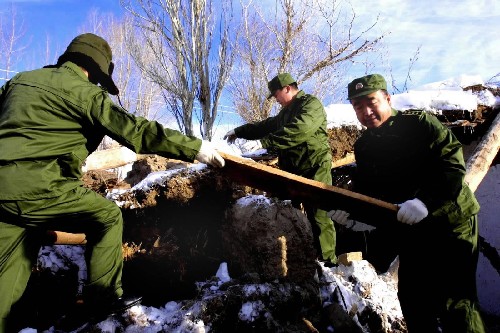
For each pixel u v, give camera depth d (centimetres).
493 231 455
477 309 224
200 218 339
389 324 320
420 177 238
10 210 191
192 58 1111
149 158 416
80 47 224
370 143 260
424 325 235
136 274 317
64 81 205
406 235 243
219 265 335
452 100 415
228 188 333
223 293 278
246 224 313
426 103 425
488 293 457
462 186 221
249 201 321
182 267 322
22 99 198
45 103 199
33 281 282
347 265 360
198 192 325
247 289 284
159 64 1148
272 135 319
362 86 246
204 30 1109
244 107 1184
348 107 452
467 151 438
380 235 409
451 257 224
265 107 1145
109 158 365
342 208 253
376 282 353
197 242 335
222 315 269
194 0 1097
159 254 315
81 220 220
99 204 222
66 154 206
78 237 266
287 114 362
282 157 352
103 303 235
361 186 271
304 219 329
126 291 314
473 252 224
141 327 257
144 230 320
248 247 313
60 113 201
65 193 205
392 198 255
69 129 205
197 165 336
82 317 260
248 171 245
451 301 223
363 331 308
